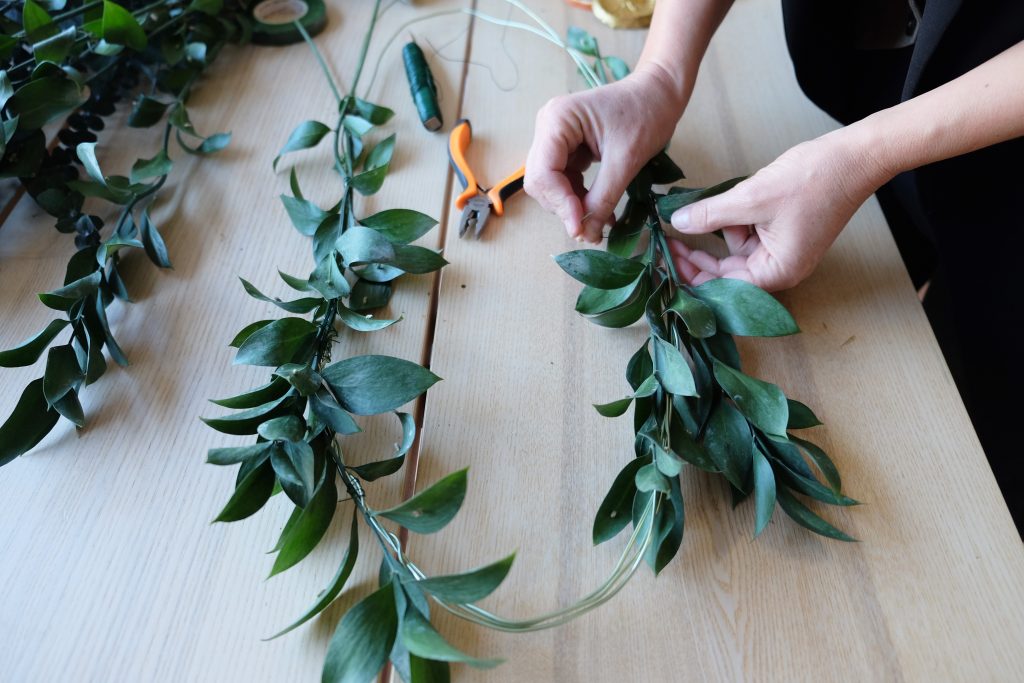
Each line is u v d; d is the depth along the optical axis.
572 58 0.87
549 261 0.68
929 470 0.56
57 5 0.76
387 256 0.56
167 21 0.82
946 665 0.48
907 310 0.64
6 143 0.64
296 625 0.46
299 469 0.48
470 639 0.49
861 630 0.49
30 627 0.49
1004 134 0.55
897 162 0.56
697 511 0.54
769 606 0.50
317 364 0.57
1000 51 0.61
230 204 0.73
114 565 0.51
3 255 0.68
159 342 0.63
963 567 0.51
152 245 0.67
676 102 0.69
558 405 0.59
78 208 0.69
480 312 0.65
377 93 0.83
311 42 0.85
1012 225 0.72
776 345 0.63
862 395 0.60
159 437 0.57
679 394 0.52
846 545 0.52
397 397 0.51
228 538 0.52
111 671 0.47
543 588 0.51
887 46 0.77
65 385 0.57
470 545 0.52
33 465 0.56
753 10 0.92
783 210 0.58
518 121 0.80
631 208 0.68
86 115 0.77
